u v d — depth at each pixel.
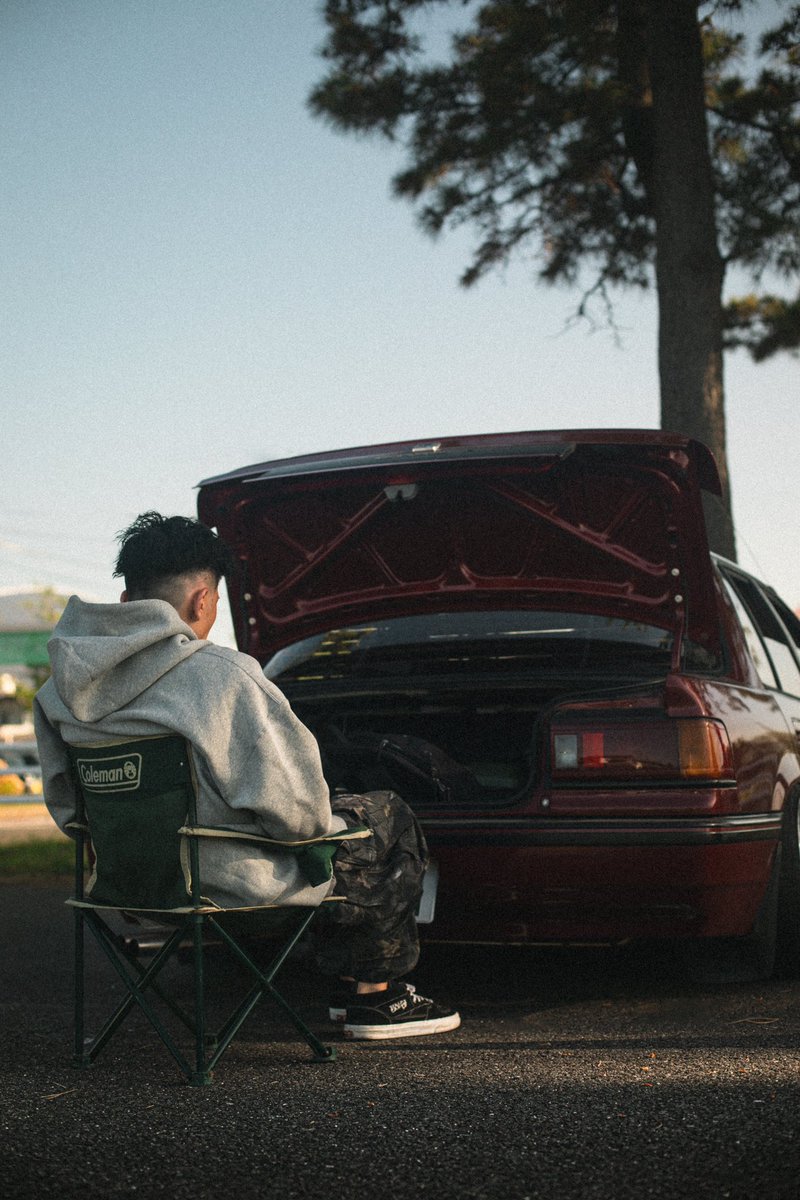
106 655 2.46
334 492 4.15
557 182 10.72
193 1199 1.77
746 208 10.34
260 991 2.61
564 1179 1.83
